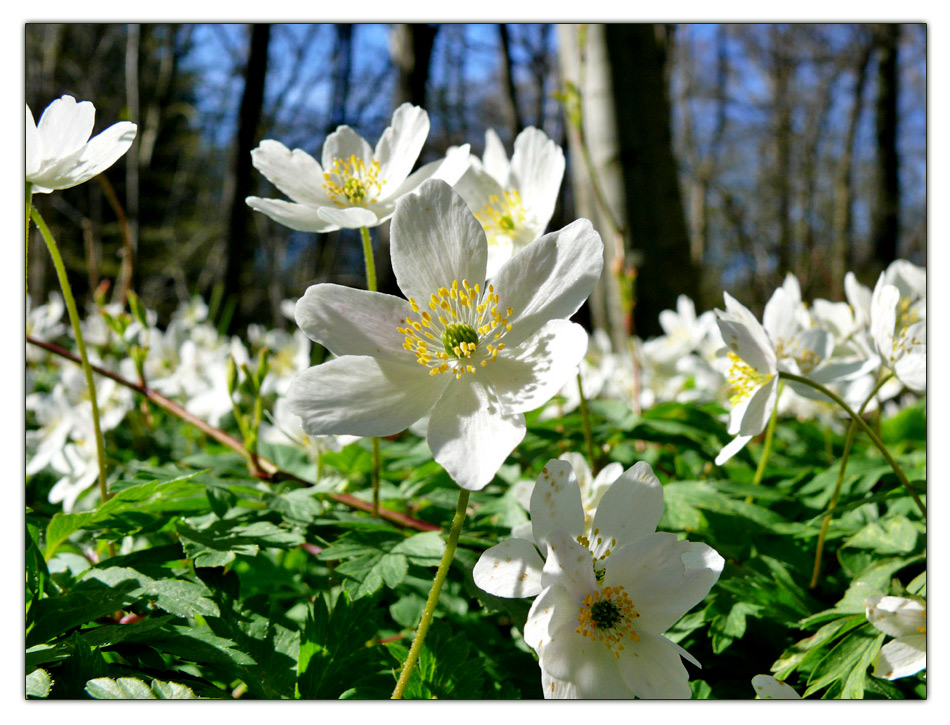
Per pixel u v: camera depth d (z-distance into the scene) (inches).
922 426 10.1
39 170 4.9
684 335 11.7
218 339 13.0
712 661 5.2
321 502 6.2
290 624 5.8
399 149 5.5
